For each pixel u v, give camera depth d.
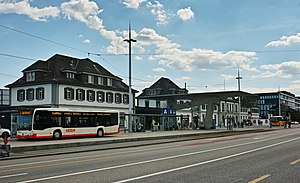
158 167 12.84
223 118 103.38
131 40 47.22
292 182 9.71
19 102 59.75
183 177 10.55
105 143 28.81
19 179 10.54
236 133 45.41
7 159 18.36
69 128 34.59
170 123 58.69
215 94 57.88
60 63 60.41
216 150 20.22
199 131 52.06
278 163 13.84
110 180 10.10
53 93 55.78
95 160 15.89
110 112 38.75
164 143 30.03
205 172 11.53
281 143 25.64
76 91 59.00
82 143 26.66
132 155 18.12
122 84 71.56
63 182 9.84
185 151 19.92
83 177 10.70
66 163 14.87
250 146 23.06
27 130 32.19
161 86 92.94
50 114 33.41
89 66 63.59
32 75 58.97
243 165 13.27
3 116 45.25
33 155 19.83
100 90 63.66
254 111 129.75
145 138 33.25
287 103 170.75
